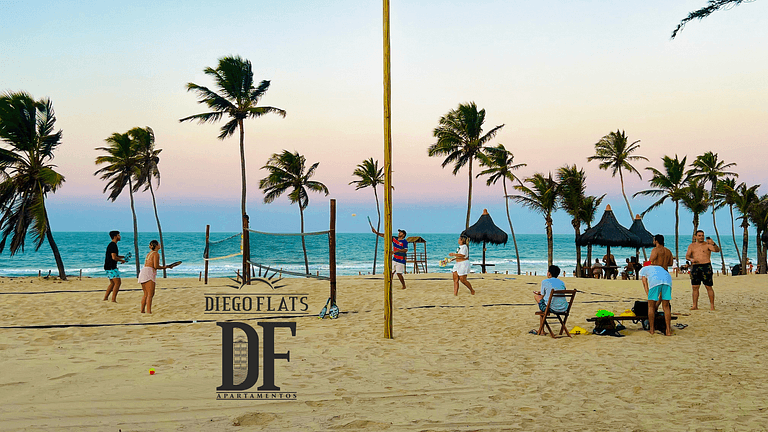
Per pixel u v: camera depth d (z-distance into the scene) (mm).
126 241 91312
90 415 3914
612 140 37688
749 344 6977
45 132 19844
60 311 9859
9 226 19453
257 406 4262
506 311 10148
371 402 4453
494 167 32812
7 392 4480
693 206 36812
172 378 5066
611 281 18094
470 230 27594
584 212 31391
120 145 28031
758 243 35094
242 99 26547
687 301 11742
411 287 13953
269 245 14383
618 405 4426
